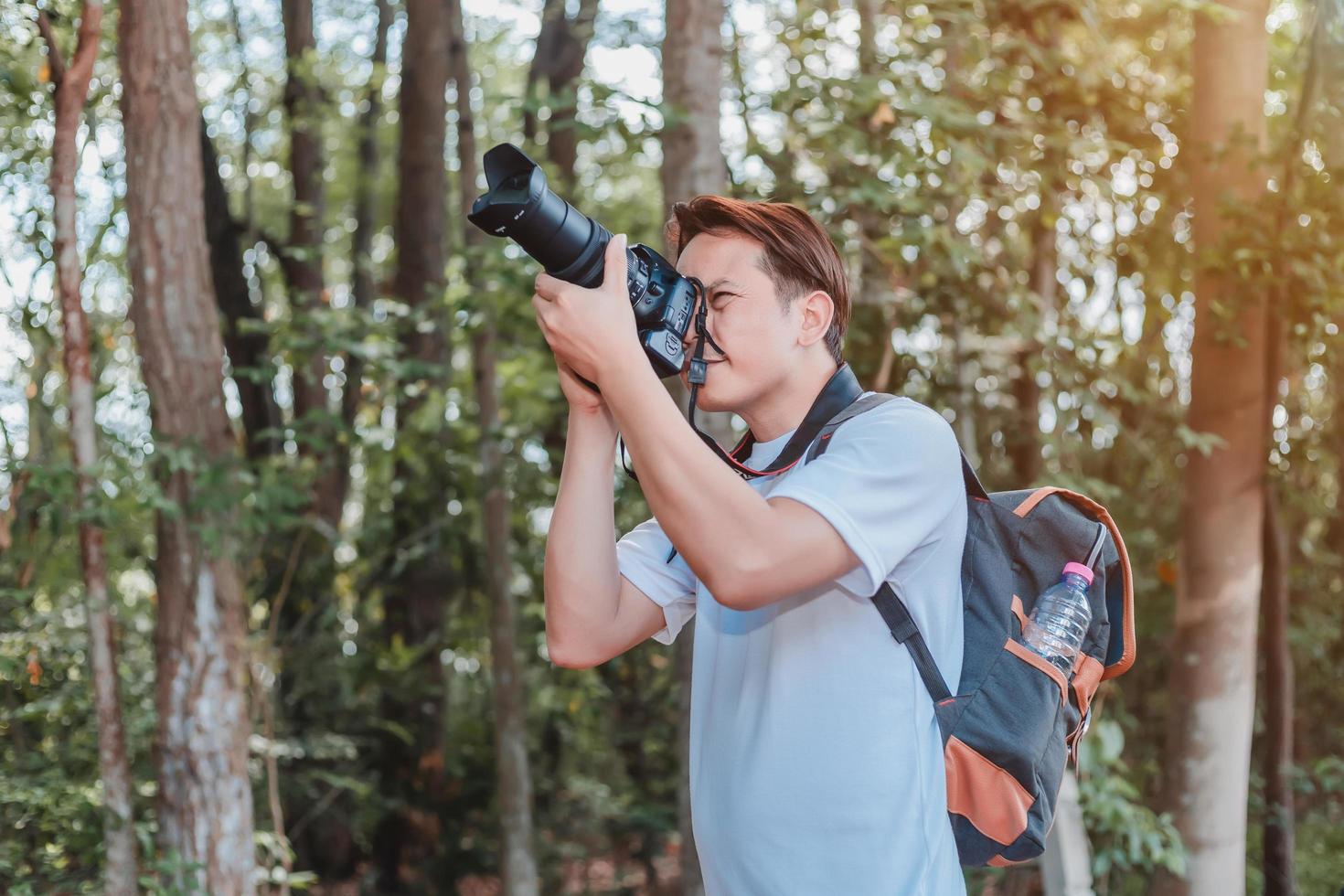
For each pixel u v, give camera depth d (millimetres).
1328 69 5199
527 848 7730
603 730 9359
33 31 4516
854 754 1177
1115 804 4859
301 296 5605
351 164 11594
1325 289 5238
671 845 9383
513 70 11898
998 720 1203
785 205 1295
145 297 4352
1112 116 6078
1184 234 6230
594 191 10359
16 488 4102
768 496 1190
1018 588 1281
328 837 8820
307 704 8016
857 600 1199
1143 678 7336
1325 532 8906
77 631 5133
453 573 9289
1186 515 5734
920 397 5973
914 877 1163
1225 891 5566
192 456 4281
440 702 9312
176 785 4402
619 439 1357
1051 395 5664
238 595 4516
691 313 1211
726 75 5816
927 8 5441
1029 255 6418
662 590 1431
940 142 5012
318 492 8461
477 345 7547
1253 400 5582
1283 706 6336
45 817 4582
